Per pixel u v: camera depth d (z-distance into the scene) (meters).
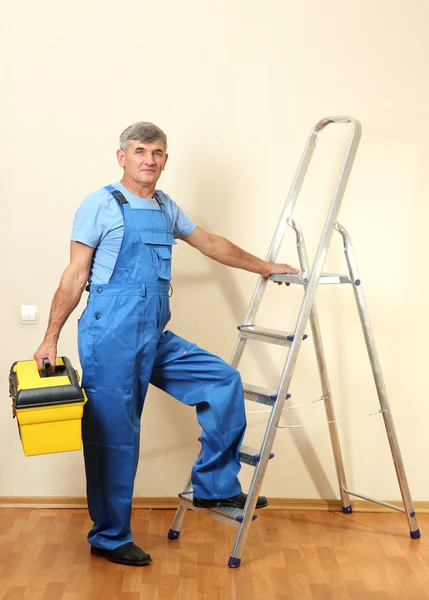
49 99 3.32
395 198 3.44
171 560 2.99
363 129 3.39
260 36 3.34
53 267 3.41
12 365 3.18
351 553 3.10
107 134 3.35
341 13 3.34
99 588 2.73
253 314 3.20
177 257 3.46
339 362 3.54
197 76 3.34
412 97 3.38
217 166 3.39
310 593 2.73
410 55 3.36
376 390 3.54
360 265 3.47
